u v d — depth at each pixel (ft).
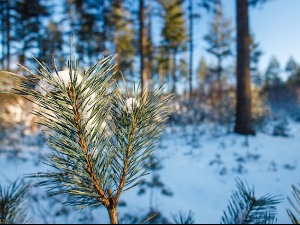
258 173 16.35
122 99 2.04
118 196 2.05
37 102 1.63
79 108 1.72
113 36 53.31
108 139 1.98
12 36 50.42
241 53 27.86
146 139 2.06
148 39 58.23
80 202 1.99
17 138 20.57
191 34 57.52
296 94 102.78
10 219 2.97
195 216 11.22
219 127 33.24
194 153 21.71
